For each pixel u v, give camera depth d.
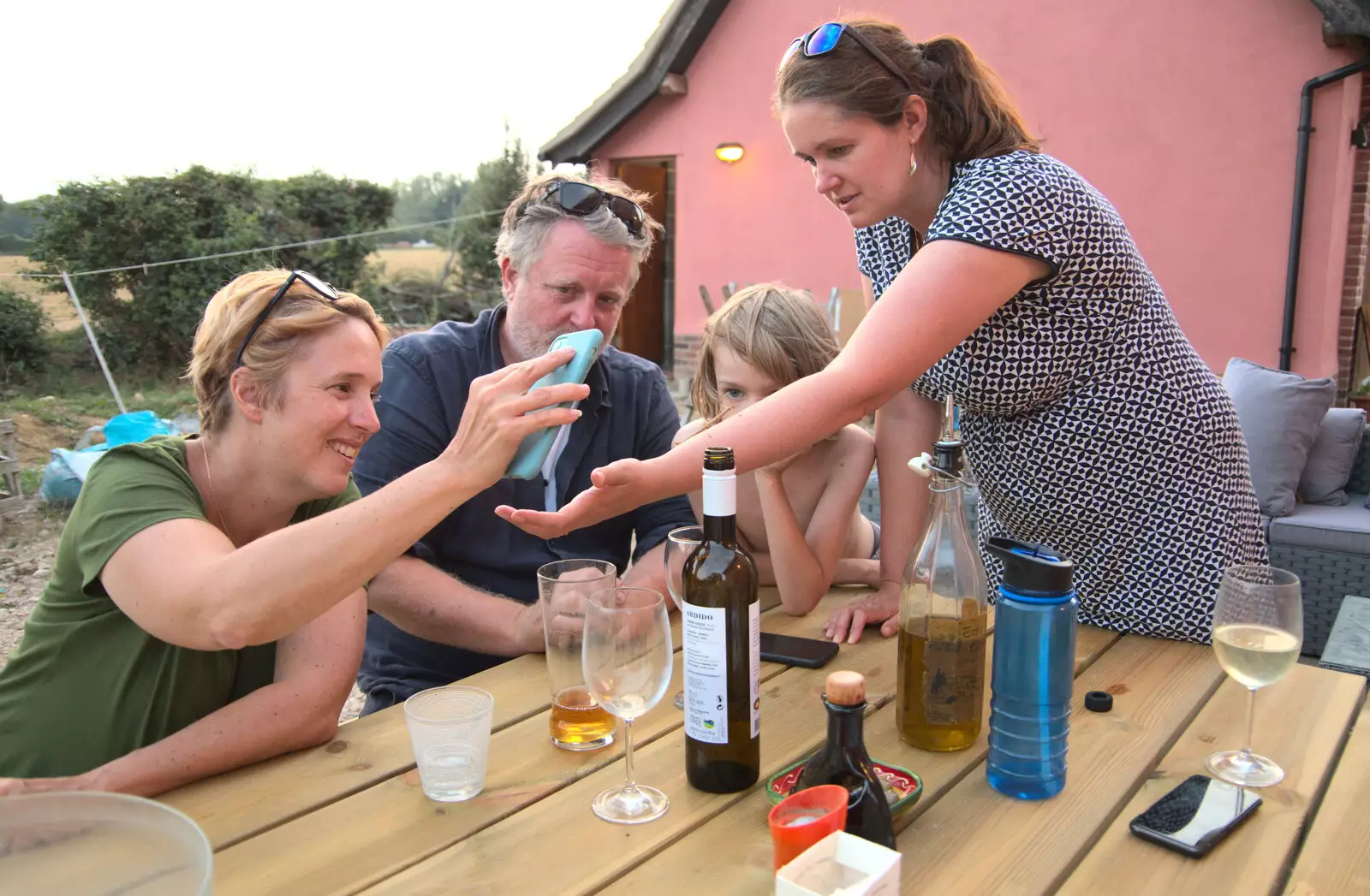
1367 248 6.41
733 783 1.01
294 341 1.19
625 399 1.93
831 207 8.18
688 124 8.82
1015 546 1.01
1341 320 6.27
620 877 0.87
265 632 1.01
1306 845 0.91
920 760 1.07
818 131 1.29
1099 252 1.29
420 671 1.79
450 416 1.81
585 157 9.31
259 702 1.15
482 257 13.90
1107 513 1.45
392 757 1.13
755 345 1.69
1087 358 1.36
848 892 0.70
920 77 1.31
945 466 1.07
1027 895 0.82
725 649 0.97
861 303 7.29
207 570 1.01
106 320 10.42
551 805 1.00
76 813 0.67
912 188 1.40
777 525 1.57
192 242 10.71
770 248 8.55
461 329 1.88
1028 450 1.47
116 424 6.01
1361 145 6.08
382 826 0.97
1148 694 1.24
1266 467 3.50
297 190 11.91
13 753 1.27
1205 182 6.37
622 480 1.15
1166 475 1.40
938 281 1.22
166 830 0.66
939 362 1.44
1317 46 5.88
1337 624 1.98
